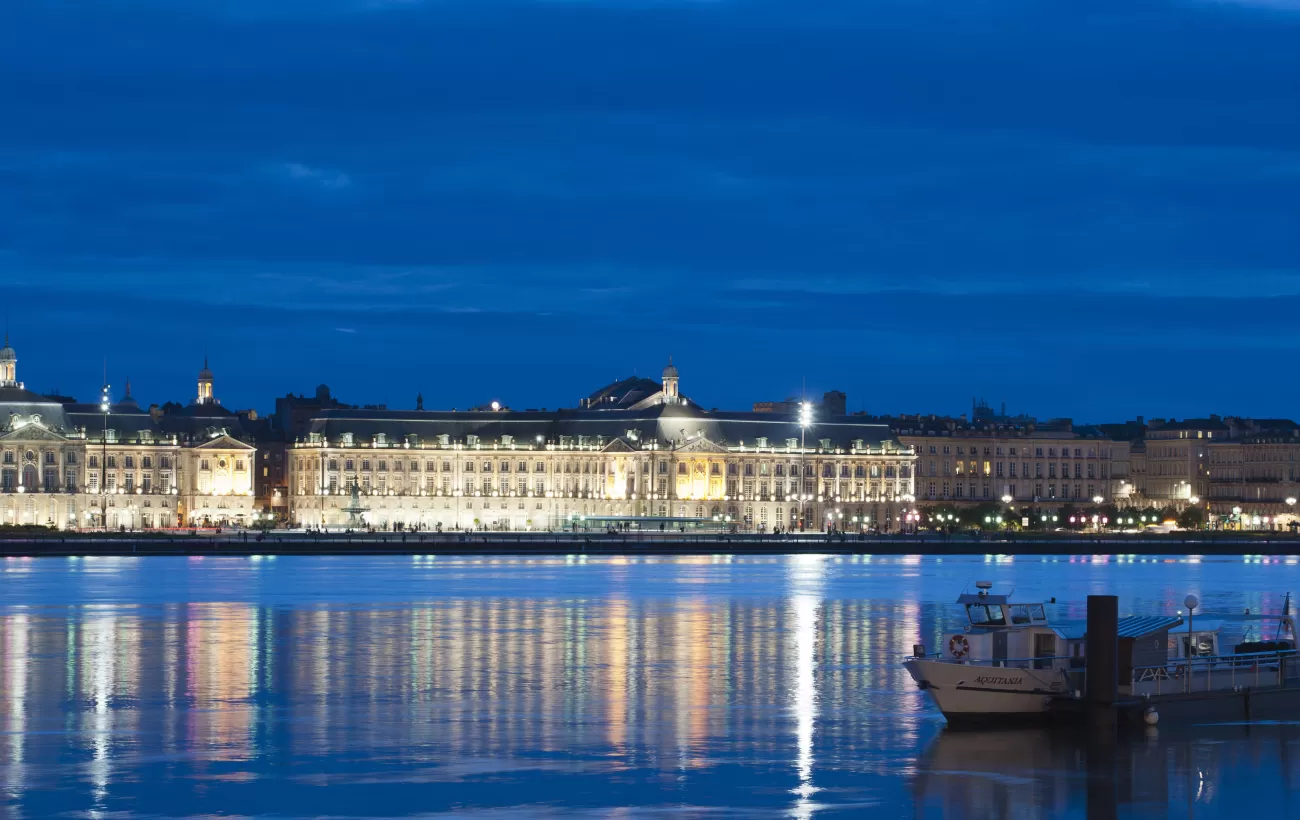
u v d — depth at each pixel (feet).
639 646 593.42
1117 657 426.51
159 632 629.51
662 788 371.35
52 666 533.96
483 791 368.27
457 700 472.03
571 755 401.29
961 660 438.81
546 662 548.31
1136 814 356.79
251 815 348.79
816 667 539.29
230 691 485.56
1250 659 452.35
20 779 375.25
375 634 626.64
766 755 401.70
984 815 354.95
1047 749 404.57
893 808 358.23
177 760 393.91
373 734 423.64
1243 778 380.37
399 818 347.56
